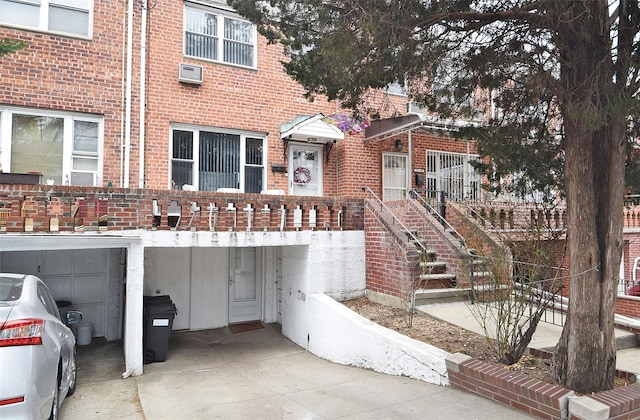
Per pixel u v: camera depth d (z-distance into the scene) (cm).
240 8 568
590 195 434
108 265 931
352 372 637
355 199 905
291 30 547
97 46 903
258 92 1060
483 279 642
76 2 895
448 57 551
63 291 907
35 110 853
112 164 905
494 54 527
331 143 1121
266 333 971
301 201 847
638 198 777
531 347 559
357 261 893
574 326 438
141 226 698
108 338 921
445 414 429
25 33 844
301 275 867
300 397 530
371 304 837
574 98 433
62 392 480
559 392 402
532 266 519
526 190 684
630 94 424
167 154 958
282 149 1078
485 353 549
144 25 945
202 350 843
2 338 355
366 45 481
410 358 564
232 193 779
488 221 915
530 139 636
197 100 993
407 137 1189
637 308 854
